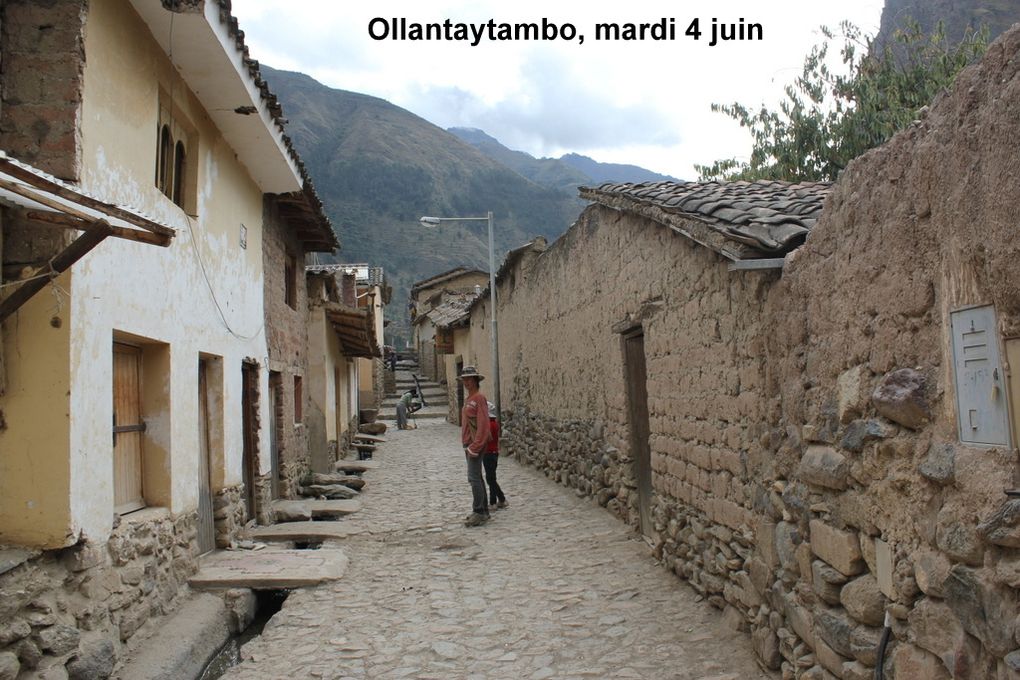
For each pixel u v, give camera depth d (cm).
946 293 278
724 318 518
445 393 3616
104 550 455
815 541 387
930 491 289
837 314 363
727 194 579
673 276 623
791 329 418
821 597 379
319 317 1364
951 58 1294
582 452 1019
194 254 645
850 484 353
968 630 263
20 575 387
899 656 310
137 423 566
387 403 3425
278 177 850
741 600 494
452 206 10406
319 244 1216
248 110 679
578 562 702
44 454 411
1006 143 235
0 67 425
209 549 709
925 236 291
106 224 371
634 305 741
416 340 4975
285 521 926
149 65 548
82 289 431
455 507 1019
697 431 577
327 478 1159
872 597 333
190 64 598
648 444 754
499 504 1001
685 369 600
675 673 449
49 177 312
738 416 498
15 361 414
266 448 900
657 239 663
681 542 621
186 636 512
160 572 546
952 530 273
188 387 621
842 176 360
